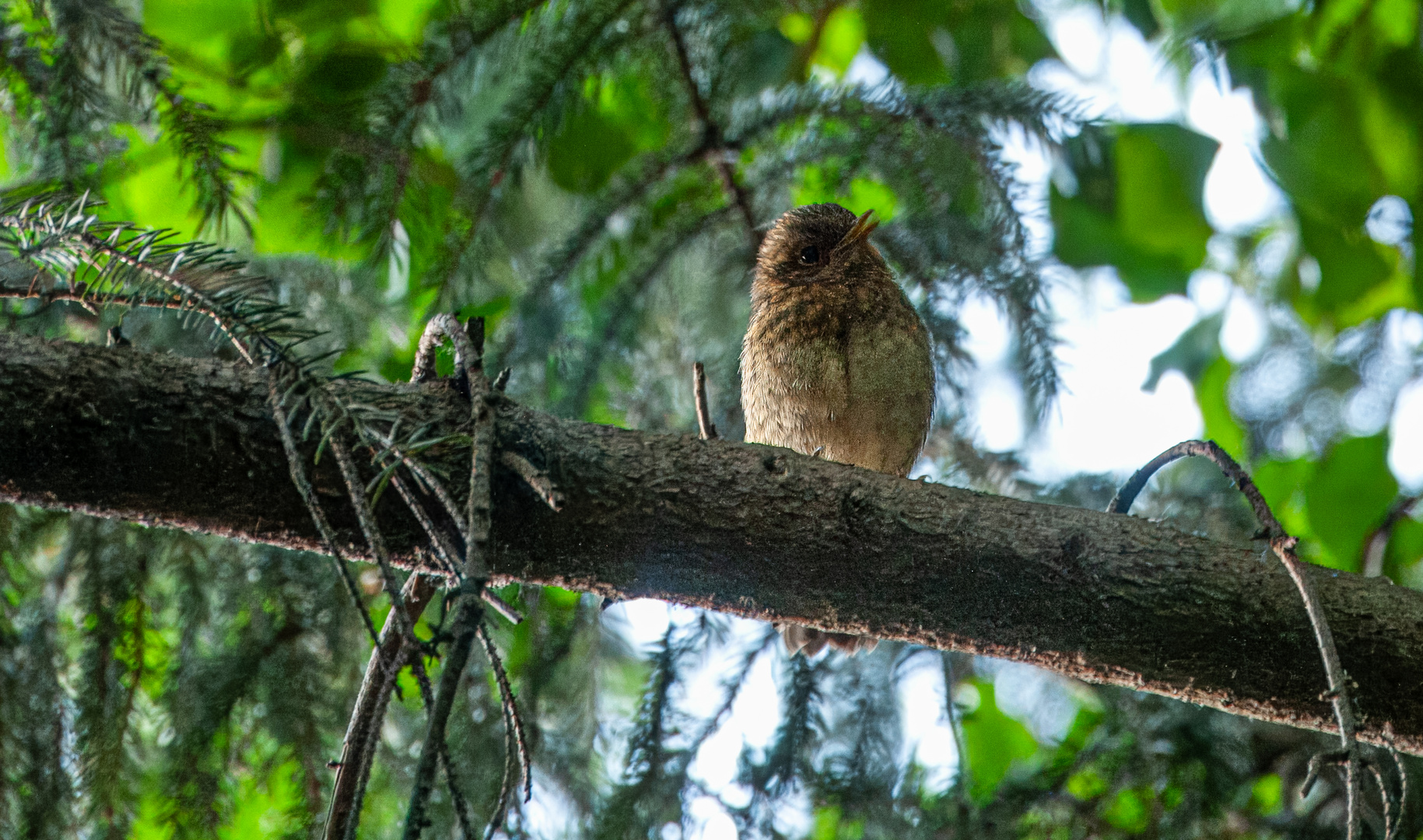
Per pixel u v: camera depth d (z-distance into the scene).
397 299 8.84
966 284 8.25
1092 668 5.50
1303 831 7.88
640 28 7.91
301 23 9.82
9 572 7.65
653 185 8.30
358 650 7.85
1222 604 5.33
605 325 8.29
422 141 7.98
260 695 7.58
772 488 5.22
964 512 5.33
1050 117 7.92
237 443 4.75
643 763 7.79
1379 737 5.44
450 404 4.96
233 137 9.30
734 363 9.39
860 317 8.39
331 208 7.71
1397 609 5.37
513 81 8.73
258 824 8.45
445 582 5.40
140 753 7.59
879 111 8.04
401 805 7.68
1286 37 10.40
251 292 4.46
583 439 5.16
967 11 10.62
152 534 7.73
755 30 8.73
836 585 5.32
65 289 4.50
